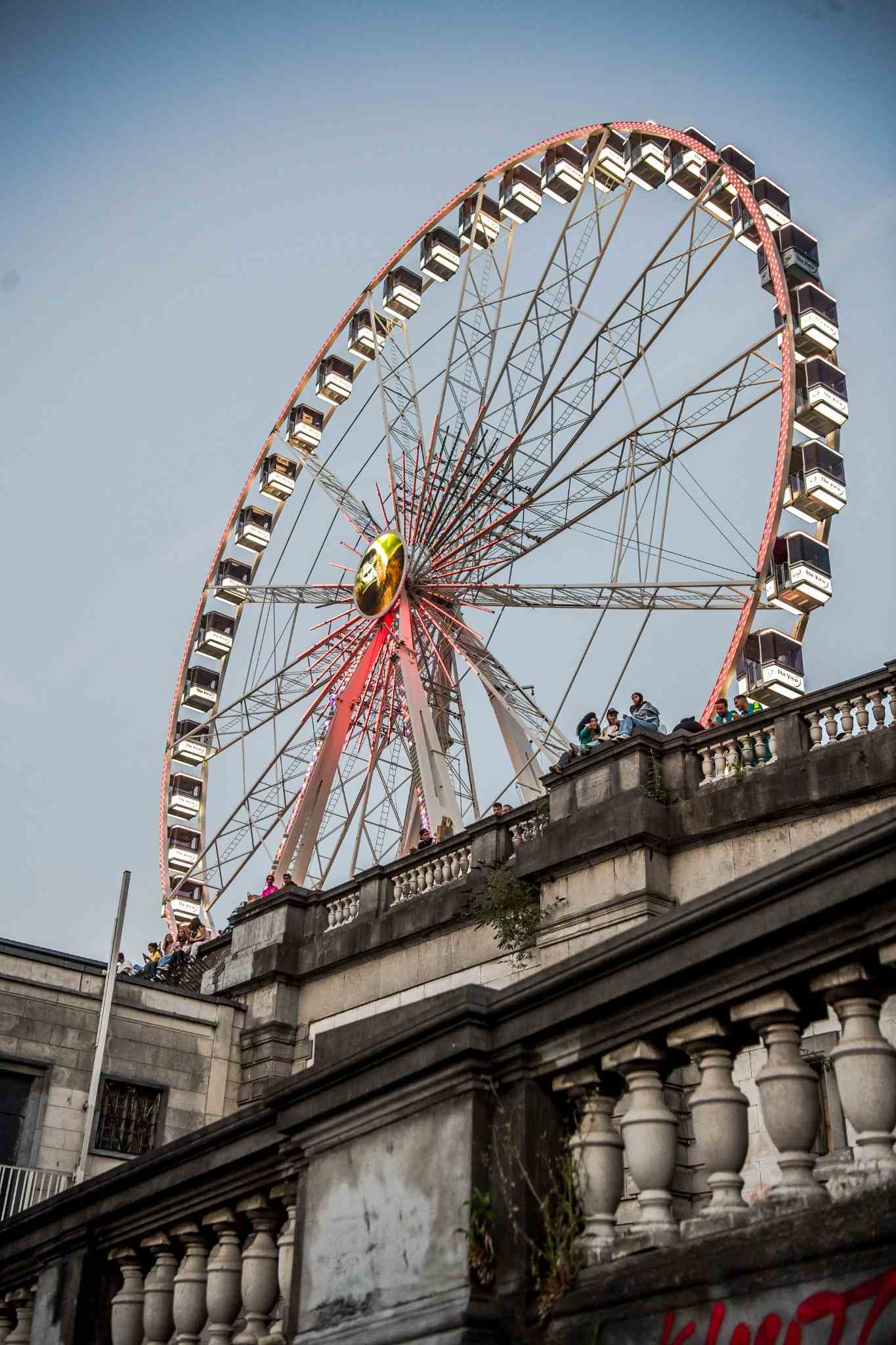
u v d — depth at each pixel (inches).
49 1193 1072.8
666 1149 302.2
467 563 1657.2
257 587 2009.1
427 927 1067.9
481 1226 314.8
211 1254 425.1
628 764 951.6
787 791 855.1
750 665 1326.3
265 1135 401.4
